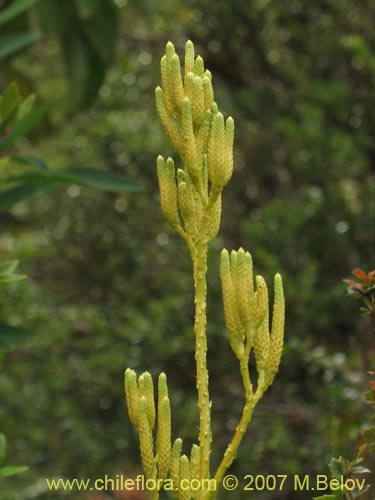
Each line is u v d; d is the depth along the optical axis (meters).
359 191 6.31
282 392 5.77
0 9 4.64
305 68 7.10
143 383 1.53
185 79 1.52
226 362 6.27
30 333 2.50
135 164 7.92
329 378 4.93
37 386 7.00
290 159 6.93
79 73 4.72
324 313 5.62
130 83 7.95
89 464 6.41
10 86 2.81
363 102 6.48
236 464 5.72
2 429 6.78
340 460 1.87
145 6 4.70
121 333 6.50
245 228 6.28
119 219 8.15
